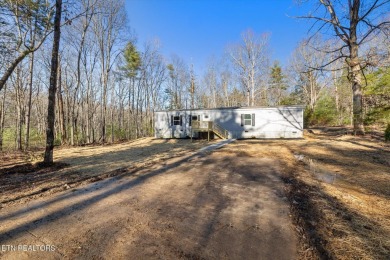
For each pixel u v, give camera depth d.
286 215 3.64
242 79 33.16
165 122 20.45
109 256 2.63
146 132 33.53
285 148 11.45
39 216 3.78
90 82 23.14
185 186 5.45
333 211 3.66
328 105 28.36
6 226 3.42
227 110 18.75
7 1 8.21
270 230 3.18
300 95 36.97
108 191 5.10
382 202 4.04
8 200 4.53
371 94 17.67
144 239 3.00
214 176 6.35
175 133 20.08
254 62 31.86
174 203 4.33
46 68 20.48
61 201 4.48
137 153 11.16
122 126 31.66
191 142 16.48
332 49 17.16
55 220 3.62
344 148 10.10
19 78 17.94
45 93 29.81
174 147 13.56
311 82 30.20
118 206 4.20
